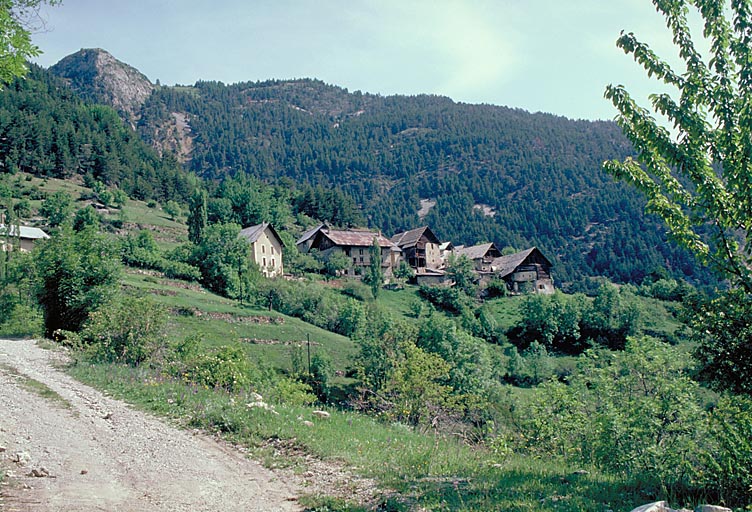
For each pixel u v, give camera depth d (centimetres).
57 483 855
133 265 7075
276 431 1221
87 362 2122
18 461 943
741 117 952
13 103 17225
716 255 1023
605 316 7944
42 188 12350
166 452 1080
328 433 1255
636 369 1983
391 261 10931
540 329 7794
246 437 1201
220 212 13350
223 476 952
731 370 960
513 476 967
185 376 1934
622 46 1073
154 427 1268
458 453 1199
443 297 9206
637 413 1612
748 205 962
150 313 2373
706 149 1016
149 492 850
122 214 10956
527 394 5072
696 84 1002
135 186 15162
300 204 18212
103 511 752
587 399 2144
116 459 1016
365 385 3869
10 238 5400
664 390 1753
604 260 18238
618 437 1504
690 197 1045
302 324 6112
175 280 6862
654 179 1109
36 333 3136
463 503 794
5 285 3781
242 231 9594
